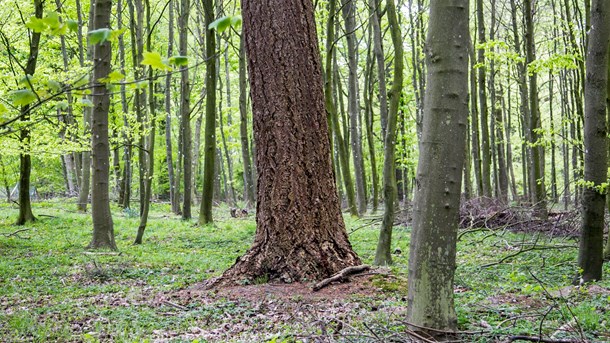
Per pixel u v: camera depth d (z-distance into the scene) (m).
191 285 8.79
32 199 34.16
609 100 9.61
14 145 15.09
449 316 4.68
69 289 8.47
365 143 40.56
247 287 8.14
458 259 11.31
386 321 5.58
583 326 5.21
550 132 13.12
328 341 4.79
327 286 8.03
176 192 25.38
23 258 11.51
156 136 36.84
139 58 15.53
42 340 5.54
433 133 4.64
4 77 13.01
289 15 8.65
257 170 8.85
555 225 13.18
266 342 5.13
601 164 7.75
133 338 5.50
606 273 8.62
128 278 9.55
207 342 5.34
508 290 7.54
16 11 17.02
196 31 33.22
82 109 19.36
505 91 31.45
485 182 21.55
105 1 11.67
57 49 24.75
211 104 18.34
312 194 8.65
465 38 4.61
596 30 7.57
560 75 26.64
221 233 16.44
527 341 4.74
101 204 12.97
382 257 10.25
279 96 8.61
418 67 26.59
